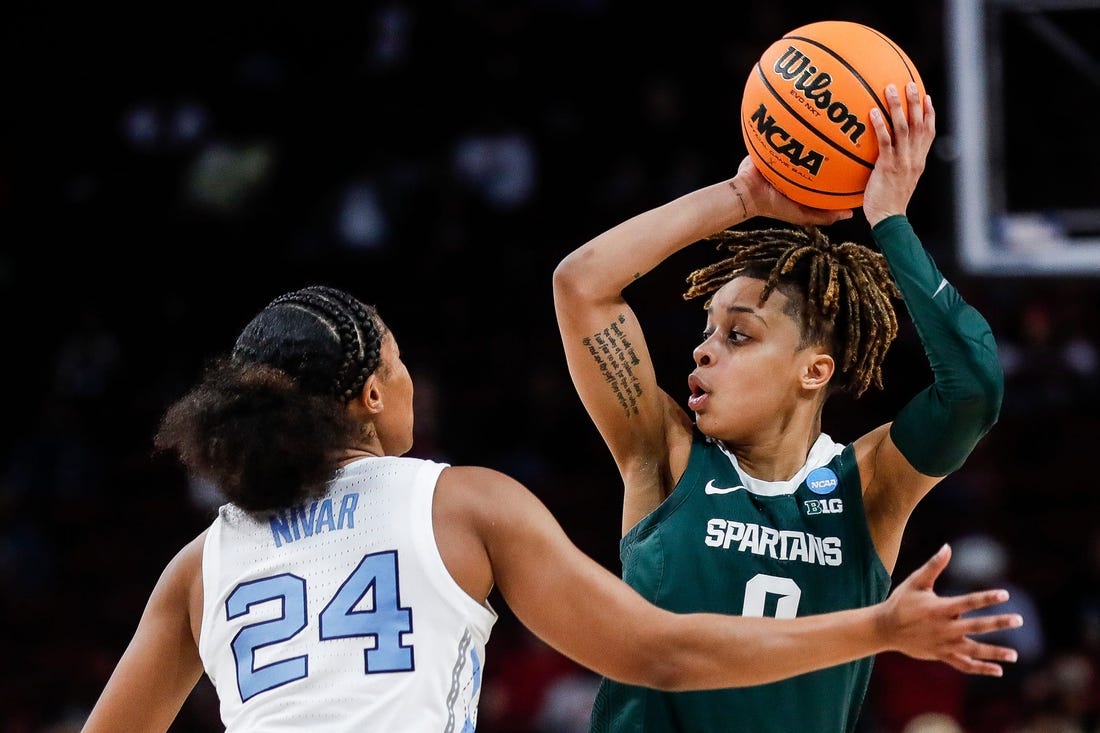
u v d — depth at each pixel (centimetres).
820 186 791
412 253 3059
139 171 3178
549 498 2675
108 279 3131
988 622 580
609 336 815
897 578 2480
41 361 3098
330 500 670
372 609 645
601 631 642
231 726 658
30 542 2720
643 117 3180
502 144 3075
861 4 3059
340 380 690
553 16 3266
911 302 767
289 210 3114
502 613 2359
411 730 627
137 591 2678
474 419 2794
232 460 657
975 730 2175
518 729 2194
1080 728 2069
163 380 3005
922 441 777
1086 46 1598
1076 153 1591
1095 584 2384
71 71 3312
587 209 3094
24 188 3228
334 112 3178
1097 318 2819
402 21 3228
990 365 753
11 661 2556
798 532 795
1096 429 2700
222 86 3266
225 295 3080
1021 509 2628
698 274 854
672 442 838
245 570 671
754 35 3150
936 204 2766
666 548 795
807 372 820
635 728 773
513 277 3047
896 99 774
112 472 2870
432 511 664
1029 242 1595
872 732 2183
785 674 620
